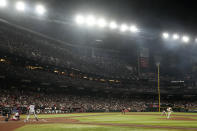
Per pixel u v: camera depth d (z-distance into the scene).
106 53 95.50
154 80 89.69
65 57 76.56
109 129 16.78
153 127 18.47
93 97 72.31
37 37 70.88
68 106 55.16
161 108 68.25
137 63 95.94
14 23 60.72
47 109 47.50
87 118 31.45
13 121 25.02
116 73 87.81
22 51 58.19
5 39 56.22
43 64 62.66
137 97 83.06
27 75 55.00
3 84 52.88
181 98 85.12
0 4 35.22
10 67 52.72
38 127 18.28
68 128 17.48
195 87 85.56
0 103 41.50
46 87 62.97
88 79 75.25
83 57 87.06
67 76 67.75
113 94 79.12
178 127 18.53
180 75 95.25
